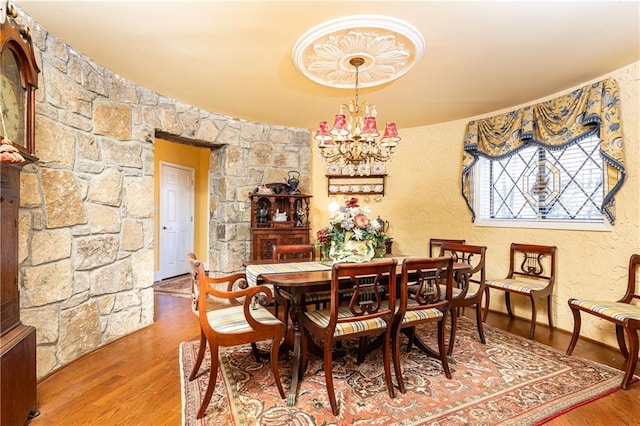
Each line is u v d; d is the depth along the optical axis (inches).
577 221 114.1
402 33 77.3
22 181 75.3
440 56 90.4
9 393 56.3
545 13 71.3
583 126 106.8
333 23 74.5
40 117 80.3
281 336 74.4
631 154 97.6
